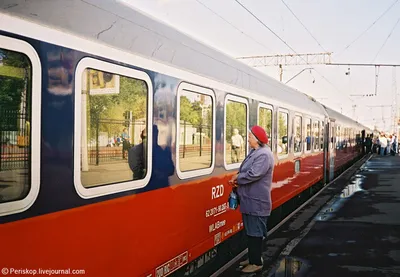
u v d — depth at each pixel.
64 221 2.55
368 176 16.28
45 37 2.43
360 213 8.53
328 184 13.62
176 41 4.00
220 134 4.82
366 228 7.18
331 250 5.86
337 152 16.14
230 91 5.10
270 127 6.85
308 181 10.24
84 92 2.72
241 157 5.52
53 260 2.48
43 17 2.44
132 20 3.37
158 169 3.55
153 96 3.47
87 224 2.74
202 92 4.36
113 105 3.01
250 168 4.34
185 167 4.03
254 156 4.37
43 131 2.41
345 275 4.86
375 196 10.93
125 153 3.14
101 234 2.87
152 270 3.46
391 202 9.94
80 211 2.68
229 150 5.12
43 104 2.41
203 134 4.41
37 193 2.37
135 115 3.26
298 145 9.03
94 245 2.80
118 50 3.05
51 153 2.46
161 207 3.60
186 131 4.04
